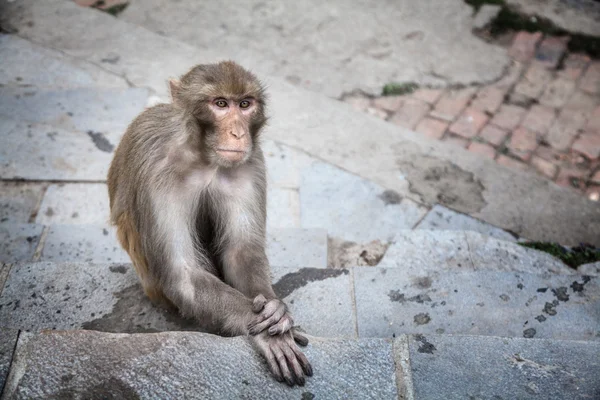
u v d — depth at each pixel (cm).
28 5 1003
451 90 963
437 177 809
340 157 819
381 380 319
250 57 985
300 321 443
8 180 727
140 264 444
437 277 477
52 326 421
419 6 1098
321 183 782
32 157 751
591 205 796
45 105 823
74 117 809
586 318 455
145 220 421
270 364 323
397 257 623
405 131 868
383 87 959
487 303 463
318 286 468
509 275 484
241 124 401
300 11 1079
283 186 773
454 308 457
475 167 829
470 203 783
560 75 998
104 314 436
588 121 931
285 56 994
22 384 300
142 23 1031
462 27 1063
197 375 313
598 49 1037
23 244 624
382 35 1043
